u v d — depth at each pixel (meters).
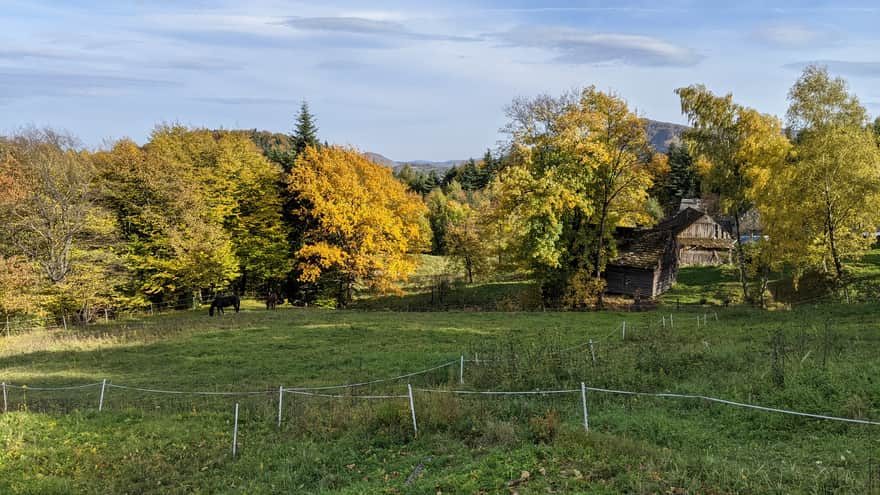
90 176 45.66
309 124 63.47
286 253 51.66
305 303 52.38
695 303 46.25
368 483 10.84
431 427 13.62
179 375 22.95
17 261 39.81
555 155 41.66
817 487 8.27
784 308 34.75
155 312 48.00
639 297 50.44
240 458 13.11
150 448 13.95
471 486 9.52
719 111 39.22
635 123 41.34
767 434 11.34
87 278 41.47
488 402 15.23
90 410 17.39
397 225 52.22
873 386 12.82
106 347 29.41
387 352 25.53
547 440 11.64
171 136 59.25
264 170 54.62
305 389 19.17
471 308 50.06
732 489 8.56
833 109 38.12
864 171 33.16
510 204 42.09
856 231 36.59
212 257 46.81
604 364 18.09
